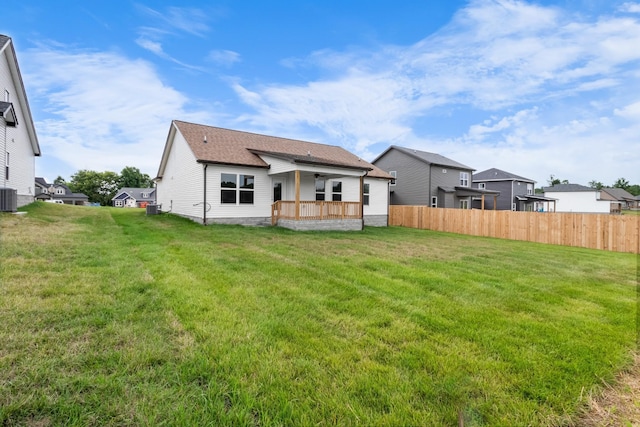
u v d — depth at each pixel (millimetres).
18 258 4953
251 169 13625
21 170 13961
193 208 13586
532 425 1770
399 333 2912
